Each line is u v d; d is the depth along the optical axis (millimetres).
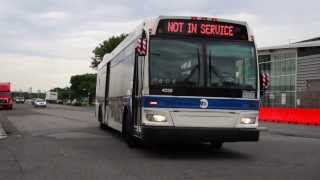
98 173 10977
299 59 56375
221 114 13273
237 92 13398
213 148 16234
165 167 11898
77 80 144000
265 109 40156
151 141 12953
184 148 16141
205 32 13492
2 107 66250
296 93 55500
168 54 13281
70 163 12547
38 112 56688
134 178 10352
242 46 13625
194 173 11000
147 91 13125
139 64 14219
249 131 13297
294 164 12586
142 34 13906
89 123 31766
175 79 13180
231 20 13594
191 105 13148
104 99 23609
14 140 19078
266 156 14289
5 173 10977
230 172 11164
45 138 19938
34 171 11258
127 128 16266
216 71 13359
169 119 13086
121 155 14203
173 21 13406
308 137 22438
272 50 59312
